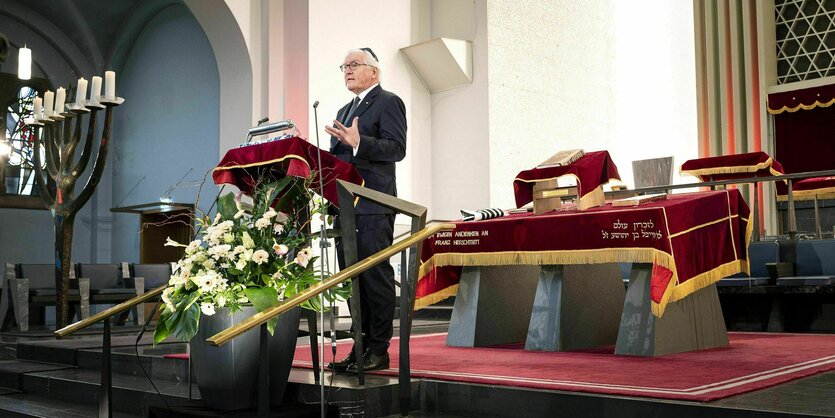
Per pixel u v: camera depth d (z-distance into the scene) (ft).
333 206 12.14
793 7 37.14
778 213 35.27
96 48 39.40
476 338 16.46
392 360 13.61
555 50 36.45
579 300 15.90
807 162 35.86
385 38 33.01
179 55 36.50
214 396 10.41
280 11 30.76
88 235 39.83
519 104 34.40
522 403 10.02
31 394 15.34
